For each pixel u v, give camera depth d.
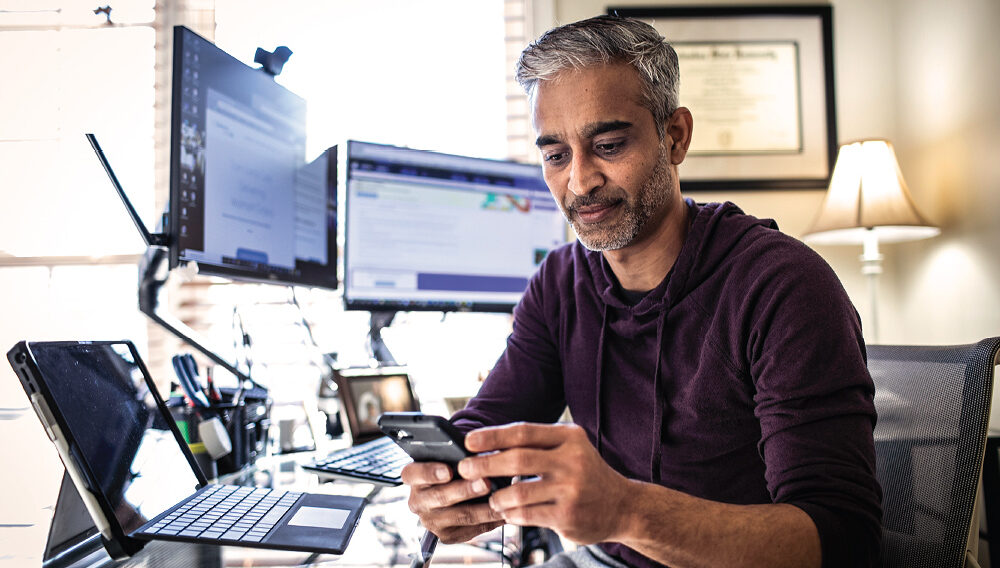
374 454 1.07
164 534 0.63
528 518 0.55
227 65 1.12
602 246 0.91
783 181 2.19
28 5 2.00
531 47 0.90
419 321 1.95
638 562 0.90
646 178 0.88
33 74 1.98
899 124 2.23
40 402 0.61
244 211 1.17
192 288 1.93
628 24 0.88
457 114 2.14
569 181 0.90
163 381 1.77
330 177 1.51
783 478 0.69
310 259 1.42
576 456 0.55
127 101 2.02
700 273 0.90
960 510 0.75
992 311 1.82
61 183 1.93
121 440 0.71
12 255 1.88
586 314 1.04
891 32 2.25
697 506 0.61
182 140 1.00
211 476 0.95
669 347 0.93
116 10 2.04
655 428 0.93
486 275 1.66
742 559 0.59
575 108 0.86
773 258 0.84
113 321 1.90
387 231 1.54
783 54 2.21
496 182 1.67
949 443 0.78
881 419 0.87
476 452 0.59
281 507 0.75
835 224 1.92
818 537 0.61
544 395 1.12
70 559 0.64
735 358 0.86
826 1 2.24
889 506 0.82
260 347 1.87
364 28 2.11
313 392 1.86
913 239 2.11
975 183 1.88
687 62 2.20
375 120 2.10
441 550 0.78
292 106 1.35
